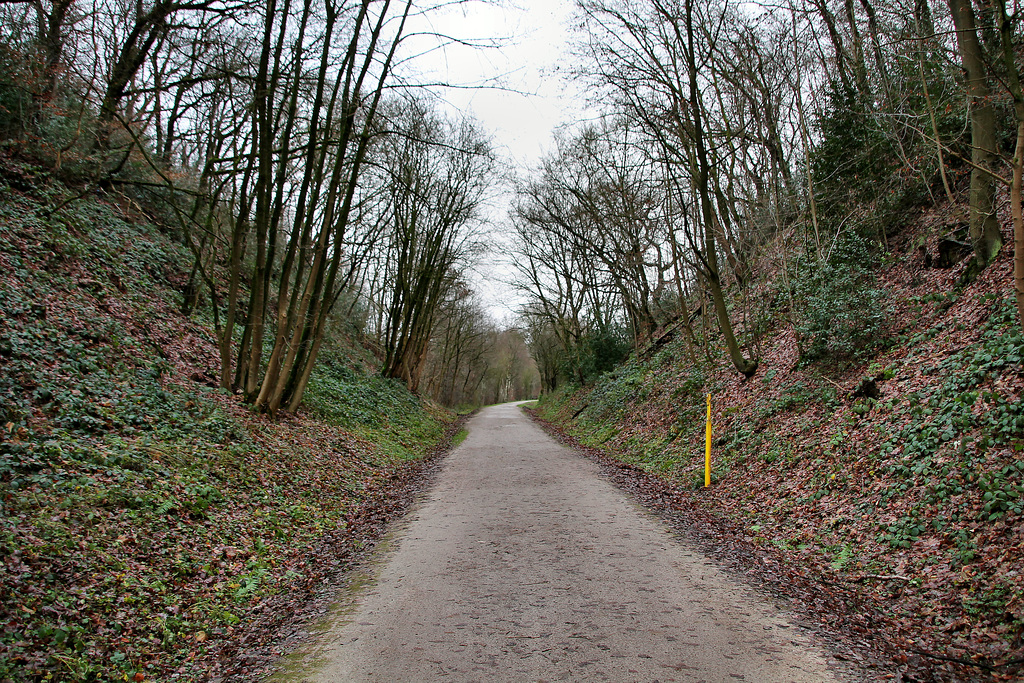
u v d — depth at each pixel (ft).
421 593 19.27
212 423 32.81
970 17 33.91
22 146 47.14
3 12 43.73
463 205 94.22
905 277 43.14
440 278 102.68
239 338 57.11
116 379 32.32
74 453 22.74
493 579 20.26
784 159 61.72
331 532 27.61
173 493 23.53
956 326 32.83
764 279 61.72
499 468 46.85
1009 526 17.87
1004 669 12.85
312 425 46.21
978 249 35.68
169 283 54.29
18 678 12.53
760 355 51.08
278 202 39.55
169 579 18.54
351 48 37.83
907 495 22.47
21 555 15.97
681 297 60.13
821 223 55.52
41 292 35.65
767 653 14.12
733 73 55.72
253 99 38.91
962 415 24.57
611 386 83.46
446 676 13.53
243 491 27.76
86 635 14.79
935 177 50.49
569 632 15.69
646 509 30.30
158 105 48.70
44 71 45.32
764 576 19.70
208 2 47.29
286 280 41.22
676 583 19.22
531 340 178.40
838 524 23.16
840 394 35.58
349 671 14.10
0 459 19.93
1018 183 19.60
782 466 31.53
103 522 19.44
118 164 52.95
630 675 13.19
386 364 97.96
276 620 17.79
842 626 15.64
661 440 49.06
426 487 39.34
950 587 16.74
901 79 47.60
